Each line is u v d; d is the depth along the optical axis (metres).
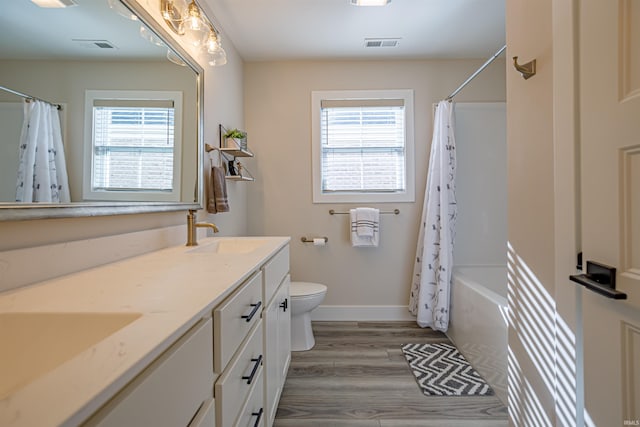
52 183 0.90
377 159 2.89
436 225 2.59
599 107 0.81
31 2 0.86
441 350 2.28
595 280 0.82
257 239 1.82
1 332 0.60
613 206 0.77
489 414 1.59
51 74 0.90
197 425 0.64
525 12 1.23
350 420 1.55
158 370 0.50
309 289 2.36
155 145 1.40
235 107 2.61
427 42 2.57
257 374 1.10
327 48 2.65
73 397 0.36
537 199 1.16
